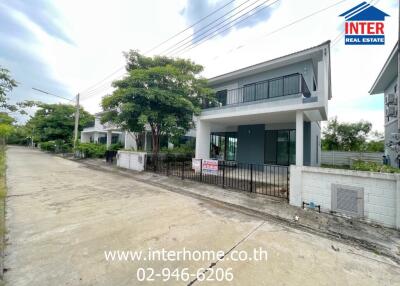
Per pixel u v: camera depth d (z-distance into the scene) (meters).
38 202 4.99
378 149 19.11
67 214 4.20
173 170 10.36
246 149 11.70
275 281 2.22
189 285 2.12
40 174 9.07
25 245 2.87
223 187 6.82
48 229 3.43
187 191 6.71
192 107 9.52
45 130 21.14
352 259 2.76
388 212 3.69
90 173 10.03
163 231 3.47
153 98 8.77
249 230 3.64
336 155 15.56
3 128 7.82
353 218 4.05
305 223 4.01
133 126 10.38
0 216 3.93
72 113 22.78
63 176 8.84
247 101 9.79
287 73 9.05
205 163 7.93
